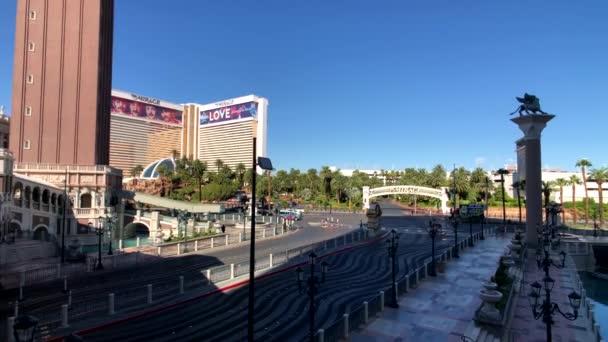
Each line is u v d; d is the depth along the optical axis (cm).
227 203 10788
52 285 2636
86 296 2394
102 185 5525
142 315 2047
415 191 9850
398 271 3294
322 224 7300
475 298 2356
